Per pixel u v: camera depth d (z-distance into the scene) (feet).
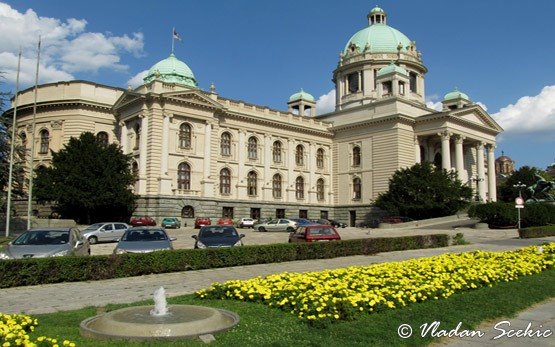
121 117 228.84
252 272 68.80
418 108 271.08
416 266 58.08
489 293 47.75
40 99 239.09
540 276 59.52
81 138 195.00
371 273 52.26
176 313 36.06
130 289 55.26
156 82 210.38
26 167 212.43
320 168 281.74
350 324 35.42
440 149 277.44
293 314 37.76
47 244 70.79
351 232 186.29
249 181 248.52
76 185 184.34
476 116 270.26
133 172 215.31
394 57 299.38
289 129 267.59
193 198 212.84
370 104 268.62
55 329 34.30
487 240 137.59
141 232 83.61
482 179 274.16
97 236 133.49
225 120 239.50
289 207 261.65
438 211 224.12
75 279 60.49
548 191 247.29
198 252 71.10
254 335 32.09
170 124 211.61
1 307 45.57
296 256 82.84
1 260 56.29
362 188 267.39
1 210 163.32
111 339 30.94
